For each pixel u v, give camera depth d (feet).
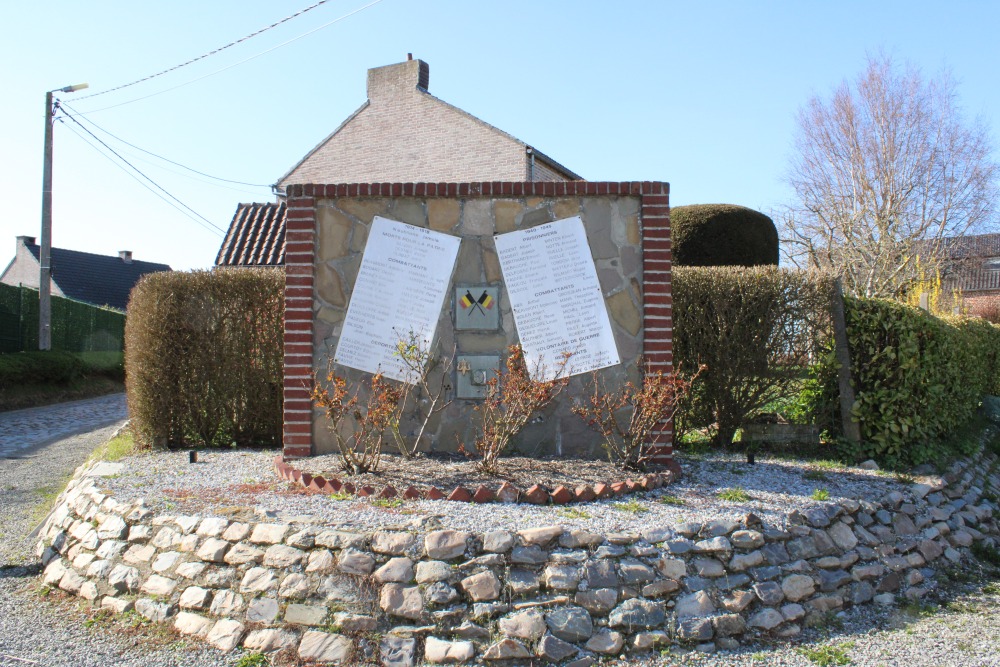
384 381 23.95
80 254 153.58
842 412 27.55
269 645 15.08
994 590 19.66
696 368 28.86
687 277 28.89
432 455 23.49
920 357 27.76
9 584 19.17
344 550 16.06
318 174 97.55
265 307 30.35
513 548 16.01
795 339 28.50
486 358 23.80
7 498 28.07
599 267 24.02
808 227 112.06
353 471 21.20
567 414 23.82
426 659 14.64
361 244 24.35
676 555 16.60
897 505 22.26
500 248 24.00
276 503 18.81
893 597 18.57
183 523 17.98
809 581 17.46
